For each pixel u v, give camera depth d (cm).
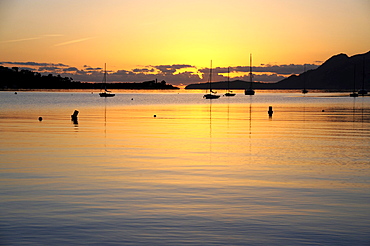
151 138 3048
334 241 1013
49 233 1059
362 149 2525
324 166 1966
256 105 9962
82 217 1184
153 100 14475
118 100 14275
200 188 1523
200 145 2677
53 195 1414
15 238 1027
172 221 1152
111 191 1473
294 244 994
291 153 2358
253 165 1986
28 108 8031
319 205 1310
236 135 3288
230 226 1113
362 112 6706
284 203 1330
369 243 1002
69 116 5622
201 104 10694
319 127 4044
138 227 1104
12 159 2114
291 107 8662
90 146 2602
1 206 1287
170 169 1880
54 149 2464
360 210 1260
